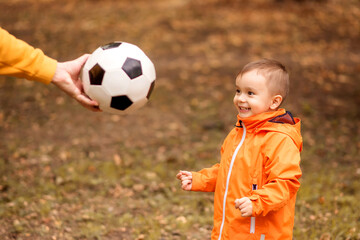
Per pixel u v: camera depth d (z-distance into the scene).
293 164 5.83
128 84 6.79
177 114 18.67
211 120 17.91
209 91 21.47
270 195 5.65
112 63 6.75
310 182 12.21
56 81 6.58
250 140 6.22
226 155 6.44
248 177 6.08
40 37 32.22
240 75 6.32
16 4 46.06
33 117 18.05
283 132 6.02
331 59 26.52
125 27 35.50
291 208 6.19
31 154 14.23
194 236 9.51
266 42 30.59
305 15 36.66
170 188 12.09
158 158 14.26
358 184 12.06
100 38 32.28
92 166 13.39
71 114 18.55
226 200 6.24
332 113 18.36
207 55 28.14
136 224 10.11
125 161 13.81
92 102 6.92
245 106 6.27
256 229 6.05
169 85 22.34
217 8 40.06
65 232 9.67
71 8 43.75
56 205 10.91
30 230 9.61
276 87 6.19
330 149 14.84
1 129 16.59
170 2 45.28
